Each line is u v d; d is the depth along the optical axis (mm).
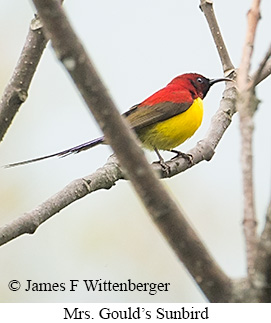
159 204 4613
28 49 8148
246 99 5297
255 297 4391
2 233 7281
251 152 5059
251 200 4832
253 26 6094
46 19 4582
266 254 4305
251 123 5191
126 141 4648
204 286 4512
